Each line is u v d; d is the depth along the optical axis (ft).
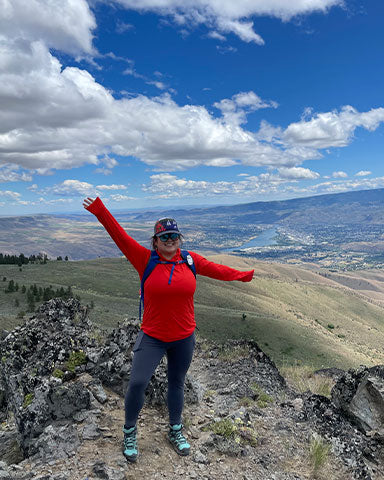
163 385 18.07
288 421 17.67
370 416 18.44
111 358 20.04
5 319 169.68
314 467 13.58
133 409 12.64
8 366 23.15
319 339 306.14
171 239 12.01
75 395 15.94
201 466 12.83
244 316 331.16
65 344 21.62
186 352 13.21
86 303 316.81
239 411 17.52
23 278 474.90
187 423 16.10
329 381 32.94
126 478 11.49
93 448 13.28
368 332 563.89
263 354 31.37
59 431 13.98
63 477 11.25
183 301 12.42
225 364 29.25
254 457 13.94
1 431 18.79
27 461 12.87
